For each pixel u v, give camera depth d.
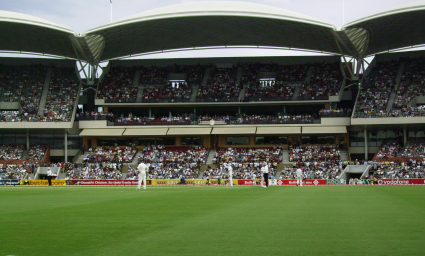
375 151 73.19
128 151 73.19
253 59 83.44
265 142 74.75
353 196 23.86
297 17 62.66
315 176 62.91
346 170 63.88
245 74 80.38
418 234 9.45
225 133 72.38
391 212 14.02
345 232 9.73
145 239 8.90
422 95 69.50
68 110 74.06
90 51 72.12
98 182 63.47
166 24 66.94
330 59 81.38
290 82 78.25
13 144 75.31
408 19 60.84
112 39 70.69
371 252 7.62
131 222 11.52
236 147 74.62
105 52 76.81
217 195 24.75
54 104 75.00
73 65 81.44
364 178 60.12
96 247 8.11
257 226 10.70
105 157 71.25
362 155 74.62
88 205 17.42
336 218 12.33
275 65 81.88
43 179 68.19
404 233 9.57
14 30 67.19
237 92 76.88
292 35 71.06
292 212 14.06
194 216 12.92
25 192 32.44
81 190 36.28
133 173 66.81
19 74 79.12
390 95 71.75
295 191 30.70
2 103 74.06
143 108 77.88
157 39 73.19
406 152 65.31
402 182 57.19
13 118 71.25
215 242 8.57
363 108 69.94
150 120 74.31
